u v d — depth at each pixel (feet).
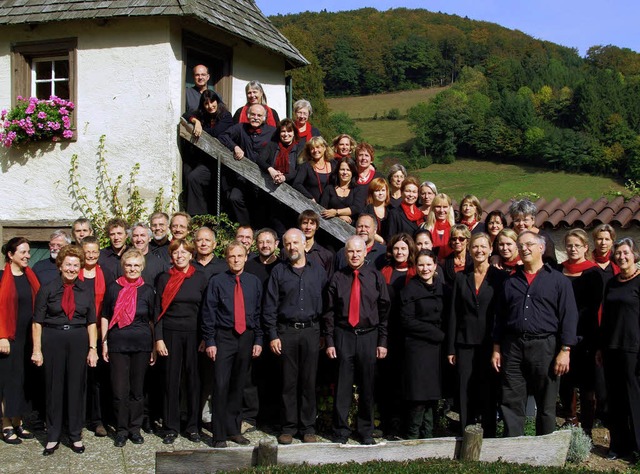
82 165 30.45
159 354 21.03
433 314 20.81
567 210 38.55
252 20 34.58
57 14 29.63
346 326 20.92
